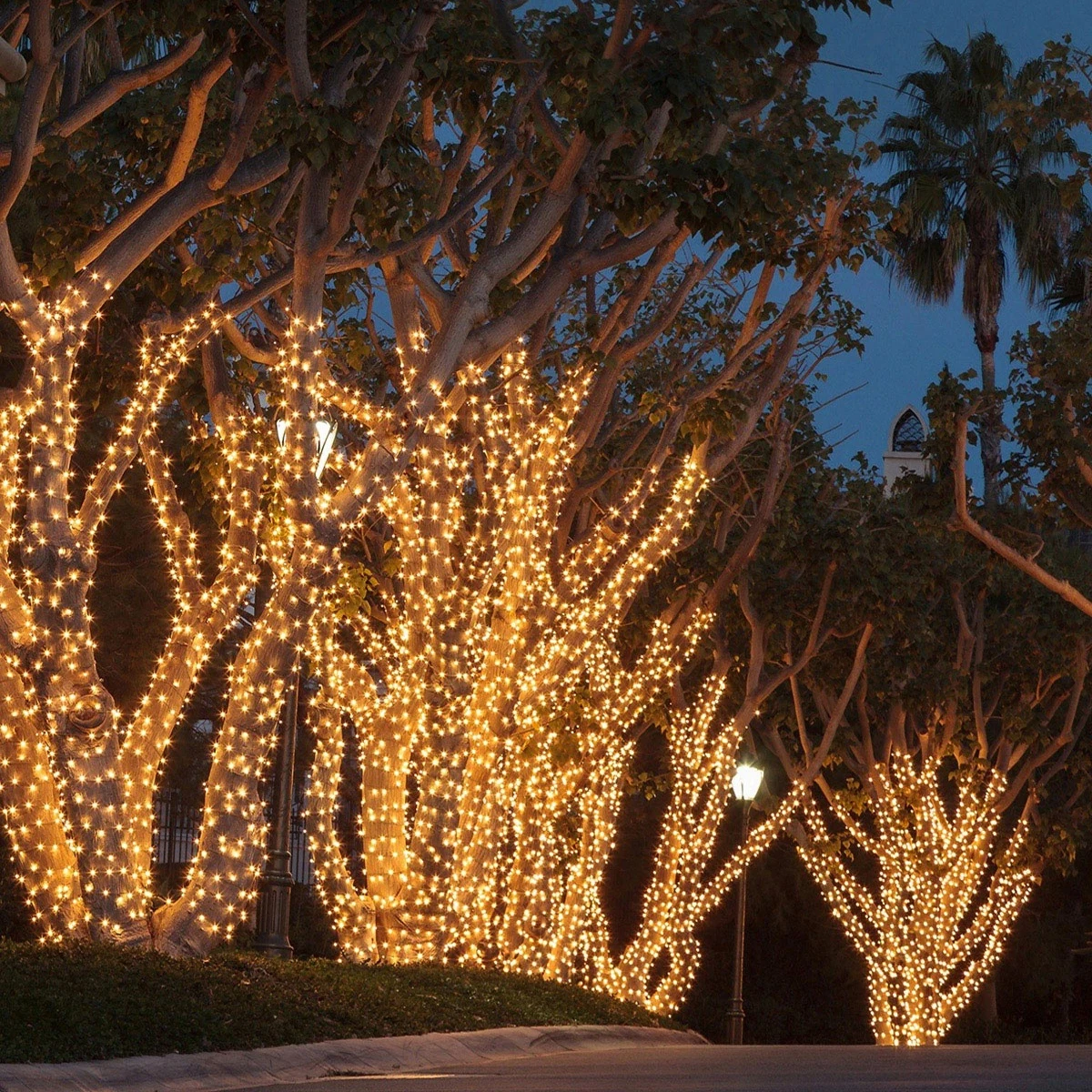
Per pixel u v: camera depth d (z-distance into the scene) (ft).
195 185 47.62
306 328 47.70
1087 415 77.46
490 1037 46.75
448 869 60.44
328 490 65.16
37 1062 31.01
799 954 143.74
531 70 54.34
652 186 51.06
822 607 90.84
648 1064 41.88
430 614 60.70
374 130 46.14
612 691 78.48
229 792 46.75
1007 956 140.56
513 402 64.69
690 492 68.95
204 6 44.83
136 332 56.34
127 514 76.89
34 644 44.93
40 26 42.86
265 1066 35.40
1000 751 106.01
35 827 45.78
